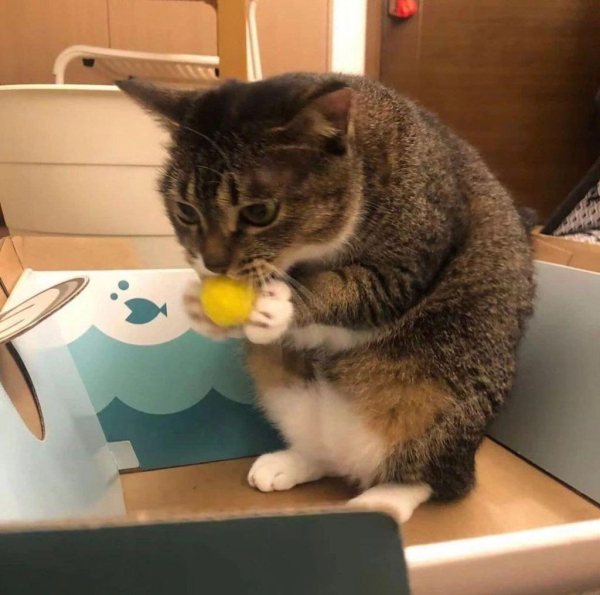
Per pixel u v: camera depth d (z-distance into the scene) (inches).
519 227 17.2
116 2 40.1
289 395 15.8
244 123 12.9
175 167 14.2
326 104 12.8
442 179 14.8
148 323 16.6
